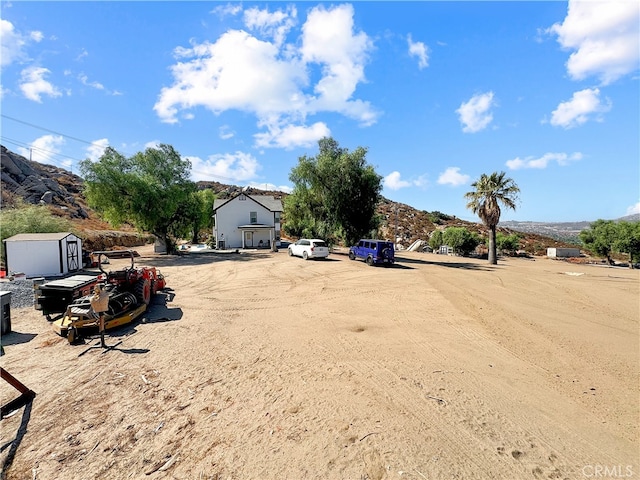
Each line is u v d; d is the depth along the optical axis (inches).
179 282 602.2
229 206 1706.4
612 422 161.0
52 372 224.5
